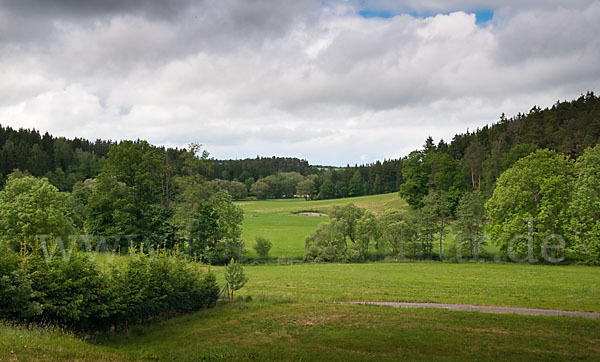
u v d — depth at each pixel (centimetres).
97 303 2161
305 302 3048
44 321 1972
